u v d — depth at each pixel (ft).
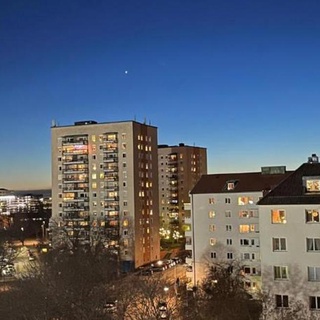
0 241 449.48
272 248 173.68
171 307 189.67
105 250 376.07
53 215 482.69
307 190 173.78
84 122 482.28
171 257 483.51
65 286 195.31
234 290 247.29
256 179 325.01
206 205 326.85
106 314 176.86
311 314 167.02
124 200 457.68
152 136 488.44
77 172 475.31
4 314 188.55
